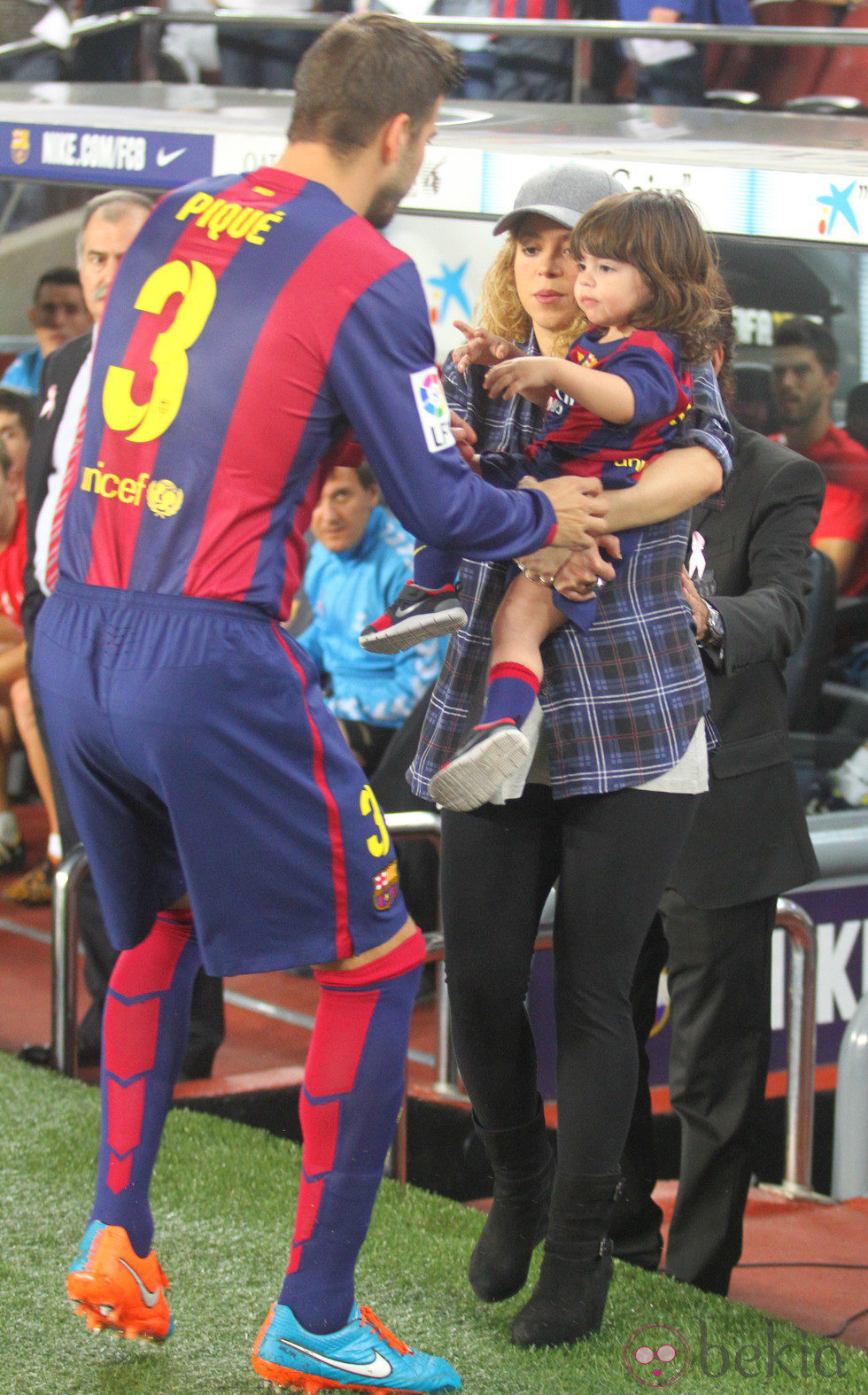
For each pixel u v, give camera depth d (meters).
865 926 11.80
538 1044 10.30
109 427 5.61
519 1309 6.82
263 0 15.70
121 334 5.64
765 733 7.71
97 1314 6.07
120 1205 6.09
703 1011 7.76
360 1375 5.85
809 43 9.59
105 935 10.59
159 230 5.70
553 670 6.29
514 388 5.83
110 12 16.38
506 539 5.73
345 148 5.65
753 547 7.70
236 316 5.39
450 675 6.66
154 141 9.95
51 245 17.73
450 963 6.56
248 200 5.61
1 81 16.73
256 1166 8.45
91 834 6.02
